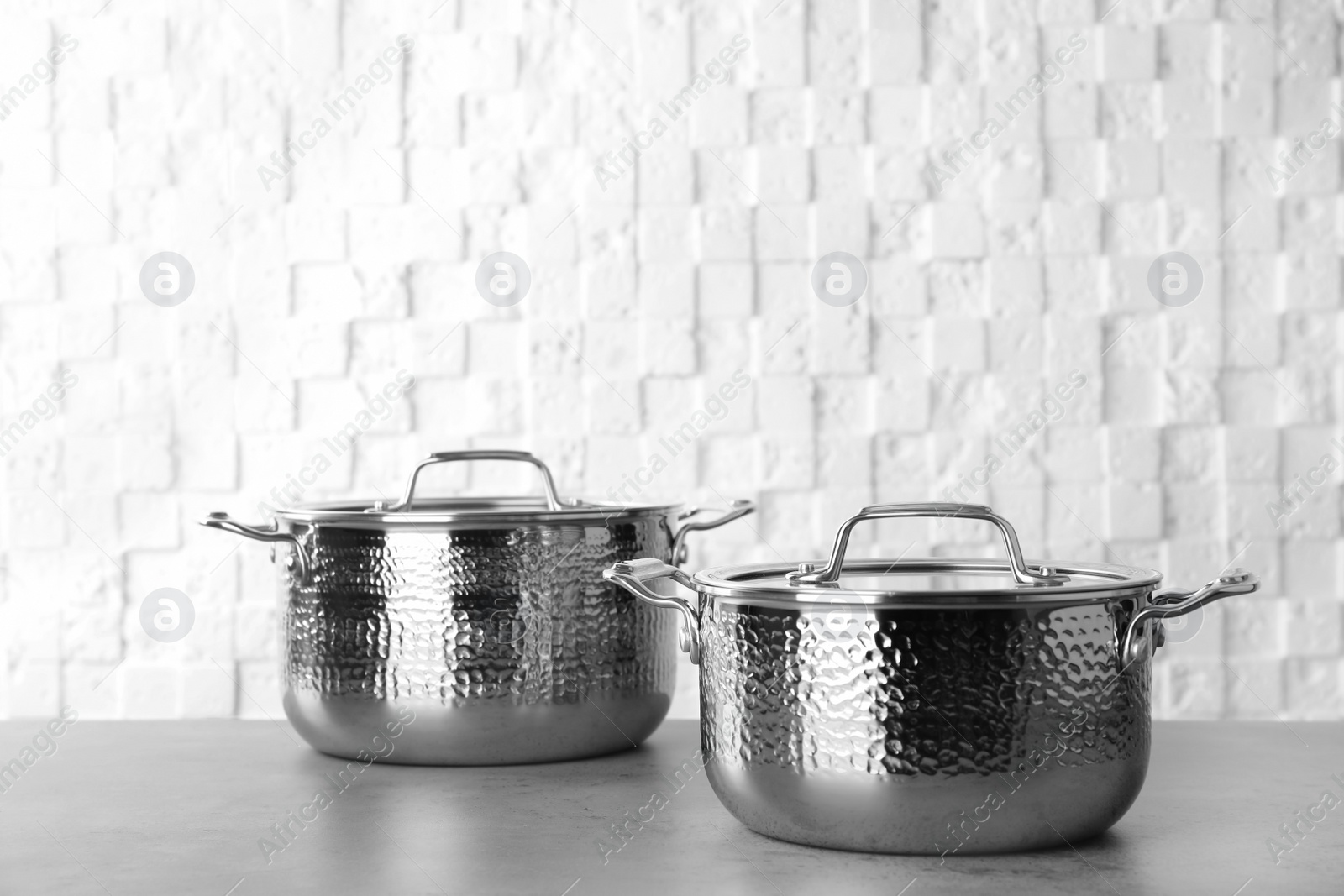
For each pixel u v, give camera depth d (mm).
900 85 1815
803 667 863
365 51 1817
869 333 1817
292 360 1816
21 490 1815
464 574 1115
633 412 1816
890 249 1817
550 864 879
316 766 1175
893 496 1820
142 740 1292
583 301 1816
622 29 1817
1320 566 1828
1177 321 1822
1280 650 1833
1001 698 835
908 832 852
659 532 1207
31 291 1816
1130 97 1819
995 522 924
